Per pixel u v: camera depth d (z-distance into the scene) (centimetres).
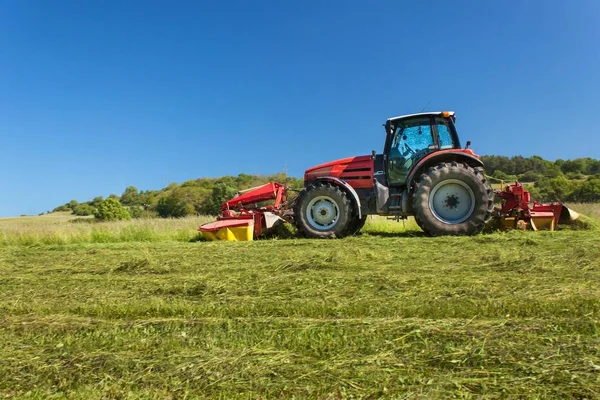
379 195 705
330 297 320
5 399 195
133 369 214
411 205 693
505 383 185
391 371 201
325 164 762
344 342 235
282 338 246
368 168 730
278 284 367
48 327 278
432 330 240
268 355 224
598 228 673
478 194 645
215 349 234
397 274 382
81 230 1029
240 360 218
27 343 255
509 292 307
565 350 210
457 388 184
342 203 705
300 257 479
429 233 665
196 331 262
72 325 279
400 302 297
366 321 261
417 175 696
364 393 184
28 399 194
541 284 326
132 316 304
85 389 200
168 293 361
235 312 299
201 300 333
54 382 208
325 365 209
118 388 199
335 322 263
